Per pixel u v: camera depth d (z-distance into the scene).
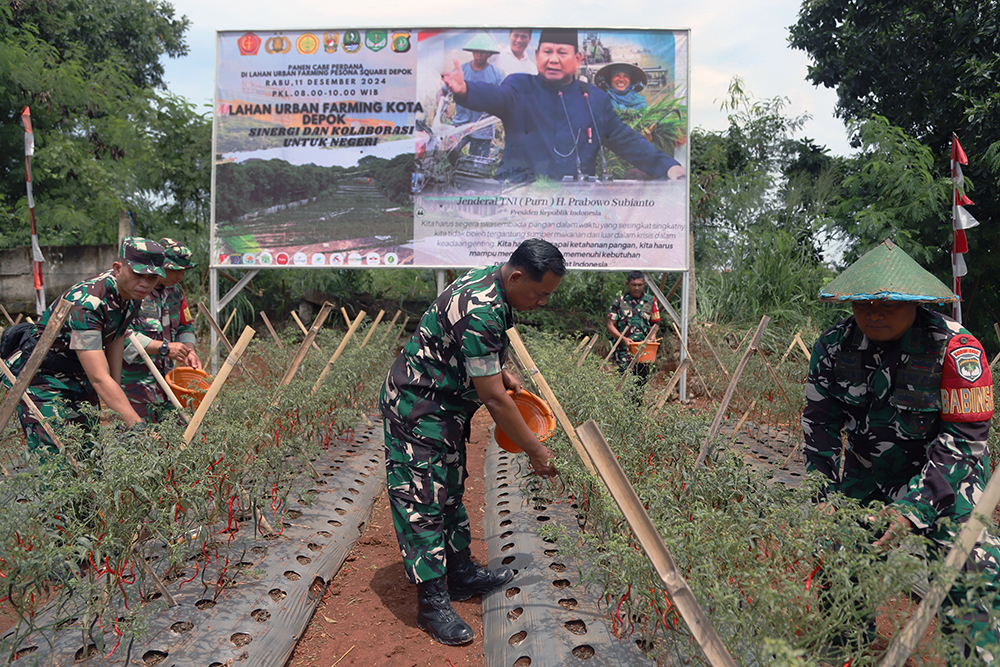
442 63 9.70
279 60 9.85
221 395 4.23
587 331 12.47
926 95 13.12
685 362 4.24
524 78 9.61
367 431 6.59
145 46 20.98
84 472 2.81
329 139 9.88
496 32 9.62
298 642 3.04
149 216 13.86
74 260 11.55
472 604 3.43
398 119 9.78
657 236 9.59
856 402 2.59
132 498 2.74
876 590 1.87
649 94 9.52
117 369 3.58
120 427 3.26
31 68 13.91
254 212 9.98
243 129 9.94
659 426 3.64
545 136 9.63
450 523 3.36
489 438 7.14
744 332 10.36
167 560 3.29
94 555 2.50
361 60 9.77
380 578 3.72
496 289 2.80
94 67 17.53
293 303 13.24
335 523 4.26
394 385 3.01
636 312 8.27
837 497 2.26
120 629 2.53
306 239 9.97
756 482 2.78
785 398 5.98
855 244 12.62
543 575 3.38
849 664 2.12
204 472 3.16
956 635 1.83
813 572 2.14
